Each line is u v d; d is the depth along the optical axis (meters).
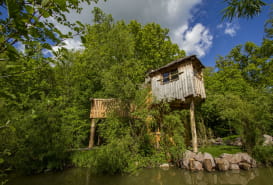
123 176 6.83
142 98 9.12
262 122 8.46
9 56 1.11
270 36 5.34
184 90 9.42
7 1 0.83
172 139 8.80
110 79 9.18
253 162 7.34
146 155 8.59
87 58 14.46
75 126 11.10
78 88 14.15
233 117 8.91
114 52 10.94
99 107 11.58
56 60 1.54
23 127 6.26
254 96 10.90
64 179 6.57
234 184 5.64
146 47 17.48
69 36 1.34
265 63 16.72
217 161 7.19
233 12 3.04
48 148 7.38
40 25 1.05
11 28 1.01
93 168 7.69
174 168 7.74
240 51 21.30
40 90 10.39
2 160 1.64
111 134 8.10
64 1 1.04
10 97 1.52
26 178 6.74
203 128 12.34
